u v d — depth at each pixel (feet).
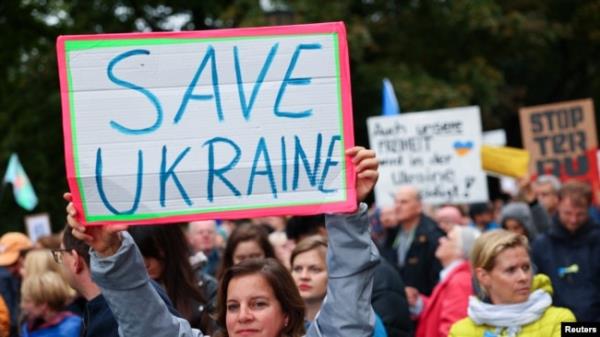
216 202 10.91
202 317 15.94
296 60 10.99
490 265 15.31
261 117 10.95
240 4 59.36
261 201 10.89
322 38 10.98
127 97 10.96
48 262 19.19
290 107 10.94
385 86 36.81
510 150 31.99
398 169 34.12
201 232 24.89
